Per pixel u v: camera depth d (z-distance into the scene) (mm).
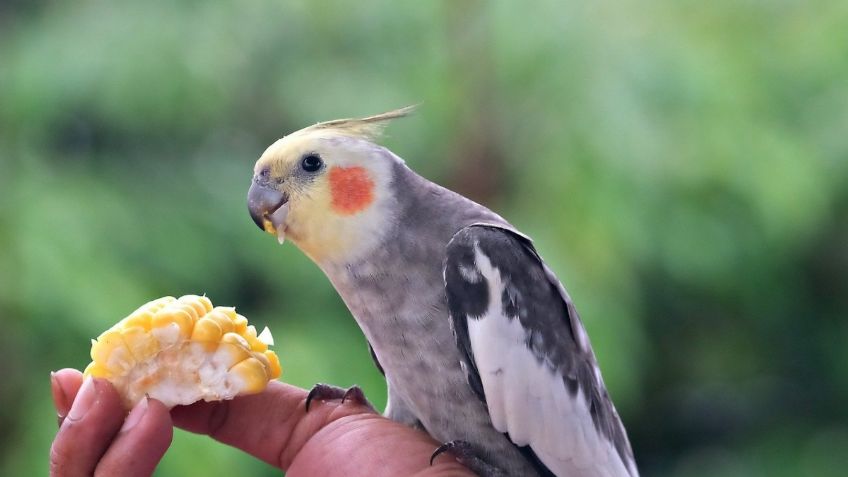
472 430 934
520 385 923
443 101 1134
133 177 1123
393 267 934
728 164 1125
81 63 1102
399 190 939
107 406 890
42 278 1061
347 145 939
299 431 940
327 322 1108
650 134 1113
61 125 1119
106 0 1118
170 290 1095
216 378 902
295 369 1078
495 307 926
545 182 1116
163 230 1104
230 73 1128
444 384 933
